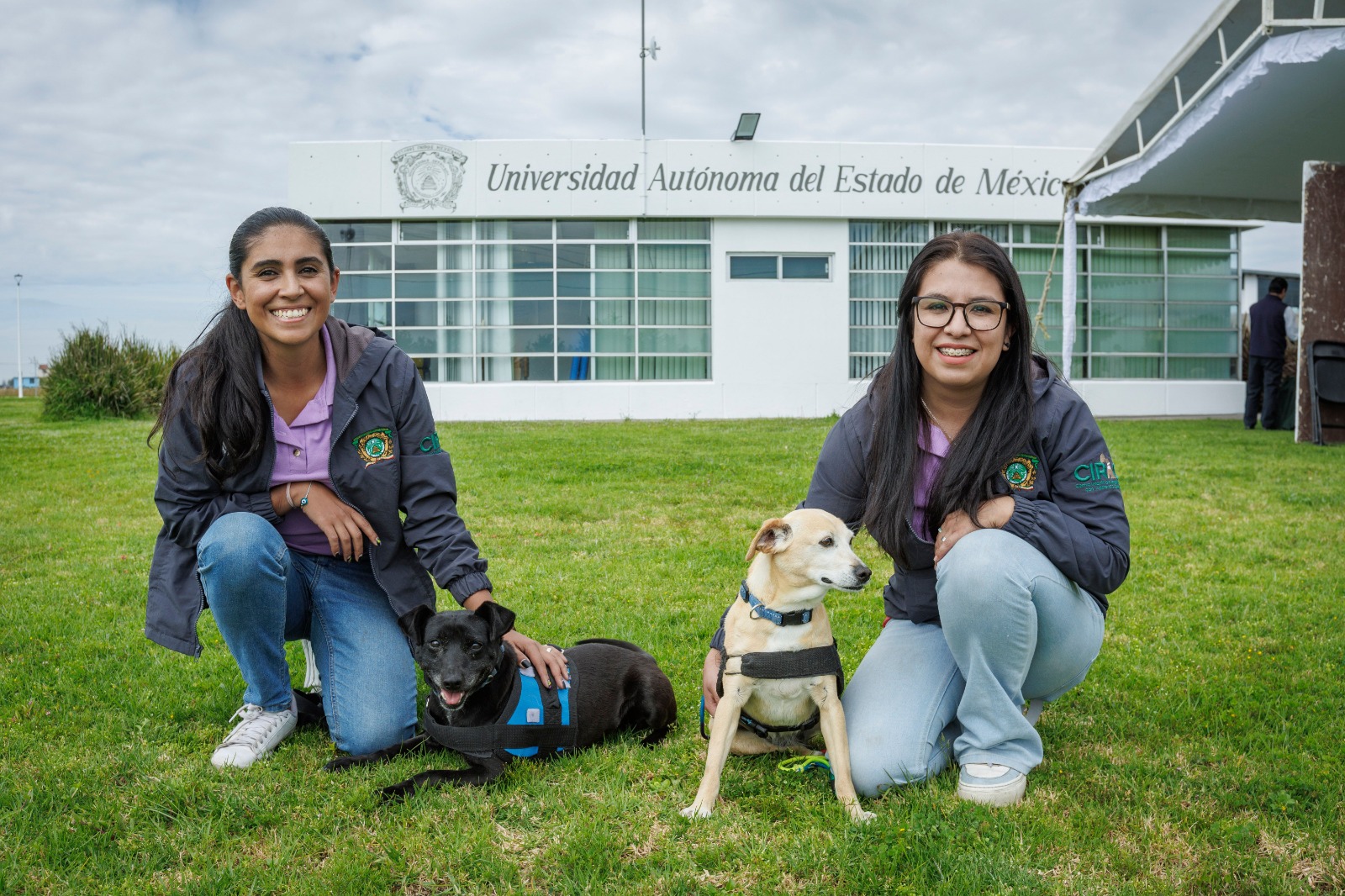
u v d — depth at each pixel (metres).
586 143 16.27
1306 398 11.01
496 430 13.59
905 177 16.62
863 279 17.09
